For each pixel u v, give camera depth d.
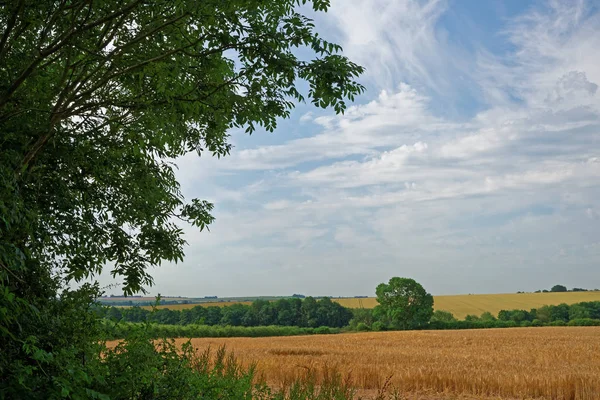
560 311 110.62
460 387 17.73
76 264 9.63
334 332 82.00
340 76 7.93
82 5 7.28
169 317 103.25
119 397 4.91
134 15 8.23
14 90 6.99
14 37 7.29
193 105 8.63
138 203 11.19
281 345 43.41
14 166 6.84
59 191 8.76
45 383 4.82
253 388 7.23
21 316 5.46
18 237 6.37
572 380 17.19
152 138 8.41
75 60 9.01
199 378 5.64
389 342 48.44
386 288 89.12
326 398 7.83
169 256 11.70
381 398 8.00
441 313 102.88
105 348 5.34
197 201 12.91
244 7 7.85
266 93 9.38
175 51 7.92
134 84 8.84
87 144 9.58
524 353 33.75
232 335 72.06
